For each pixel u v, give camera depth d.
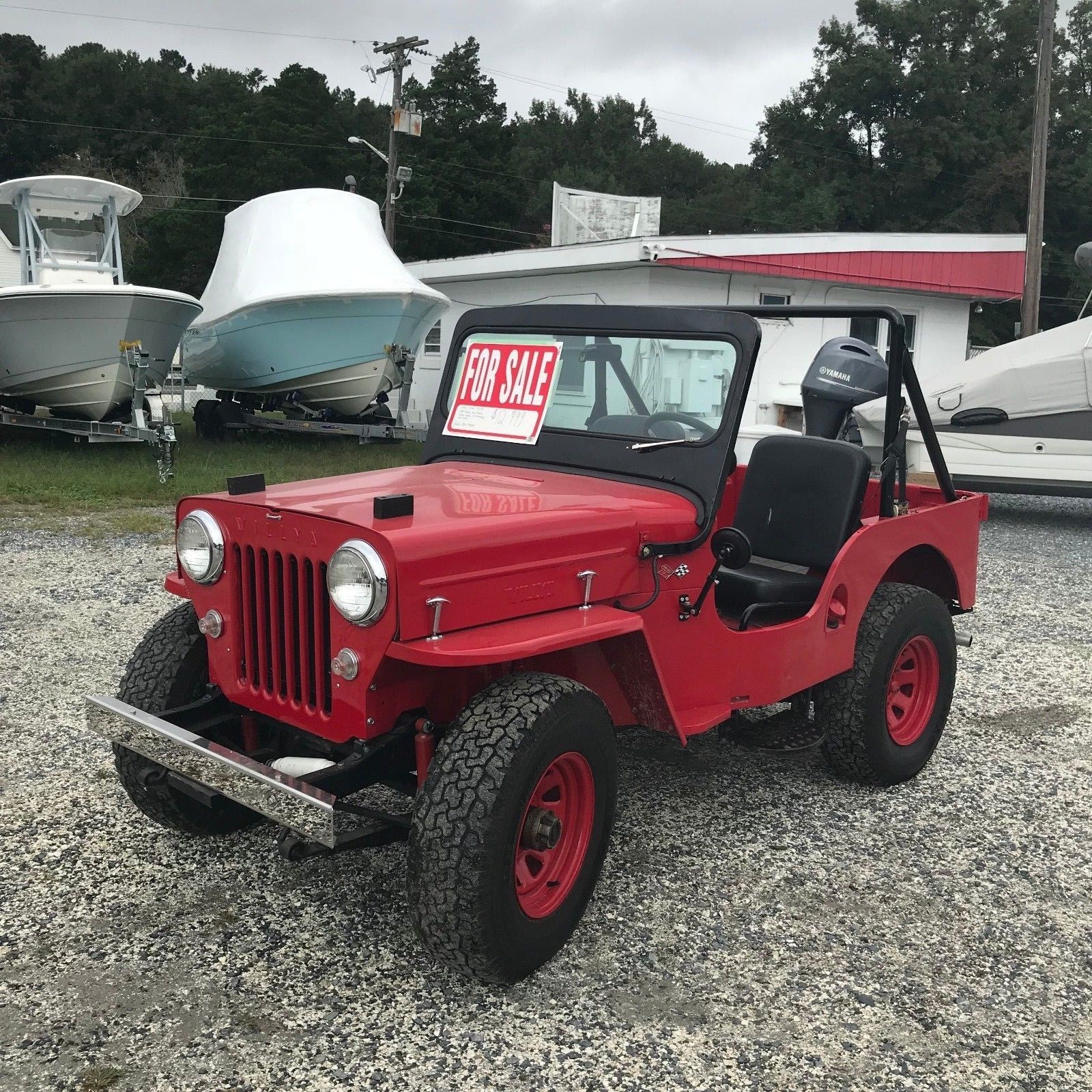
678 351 3.22
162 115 68.12
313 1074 2.26
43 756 3.92
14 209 13.45
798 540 3.76
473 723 2.47
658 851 3.31
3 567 7.02
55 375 12.25
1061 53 46.09
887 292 16.25
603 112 73.56
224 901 2.96
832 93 43.88
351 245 13.36
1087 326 9.55
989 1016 2.52
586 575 2.78
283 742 2.96
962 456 9.91
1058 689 5.06
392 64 29.84
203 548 2.77
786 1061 2.34
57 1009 2.46
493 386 3.66
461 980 2.61
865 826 3.54
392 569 2.37
